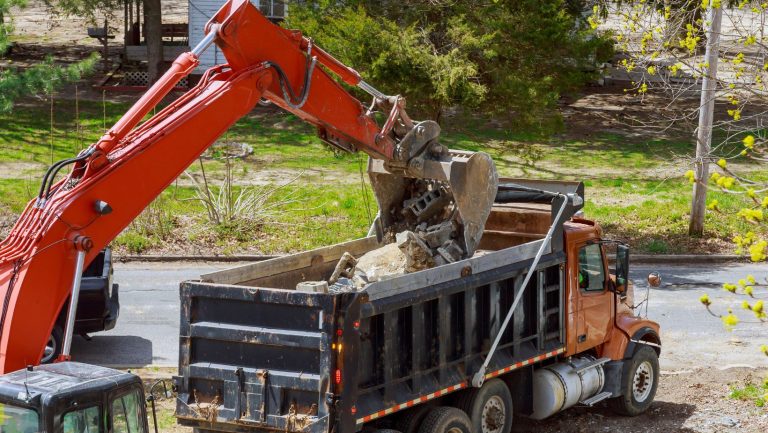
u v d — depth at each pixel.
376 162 11.98
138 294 19.19
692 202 25.12
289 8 24.78
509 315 10.67
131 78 39.41
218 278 9.92
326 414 8.63
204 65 39.53
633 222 26.31
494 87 22.67
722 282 21.39
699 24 14.81
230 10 9.70
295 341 8.77
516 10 22.59
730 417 12.92
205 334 9.16
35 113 34.88
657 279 13.36
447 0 22.81
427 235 11.30
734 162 32.47
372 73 21.11
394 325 9.41
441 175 11.20
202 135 9.20
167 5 55.38
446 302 10.02
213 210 24.11
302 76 10.20
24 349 8.13
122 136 8.73
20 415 7.04
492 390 10.88
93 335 16.20
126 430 7.54
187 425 9.26
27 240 8.33
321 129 10.88
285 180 28.61
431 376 9.93
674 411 13.24
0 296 8.15
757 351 16.28
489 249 13.13
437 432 9.92
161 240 23.08
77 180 8.78
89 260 8.55
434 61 21.17
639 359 13.00
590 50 23.12
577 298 12.20
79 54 43.53
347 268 10.91
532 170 31.59
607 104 41.53
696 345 16.61
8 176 27.34
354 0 23.34
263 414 8.88
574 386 12.15
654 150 34.94
